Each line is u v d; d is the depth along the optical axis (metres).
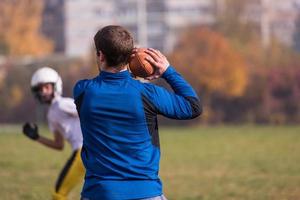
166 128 110.19
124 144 9.26
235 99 120.50
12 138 75.69
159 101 9.31
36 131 17.00
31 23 162.00
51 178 31.50
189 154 48.41
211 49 120.00
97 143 9.34
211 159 43.19
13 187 27.22
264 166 36.88
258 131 90.75
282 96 121.12
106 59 9.36
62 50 190.62
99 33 9.36
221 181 29.59
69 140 16.53
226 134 83.19
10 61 128.25
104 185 9.17
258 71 122.50
